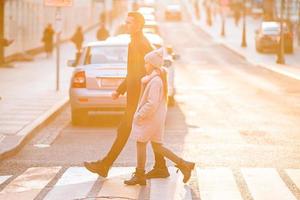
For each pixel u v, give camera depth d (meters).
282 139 15.05
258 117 19.08
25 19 46.81
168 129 16.59
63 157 12.88
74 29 74.69
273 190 10.16
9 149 12.86
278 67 41.25
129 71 10.91
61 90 25.52
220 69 41.72
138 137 10.34
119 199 9.52
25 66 39.12
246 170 11.56
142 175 10.41
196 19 108.50
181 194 9.87
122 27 34.19
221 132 16.12
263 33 55.31
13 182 10.62
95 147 14.06
